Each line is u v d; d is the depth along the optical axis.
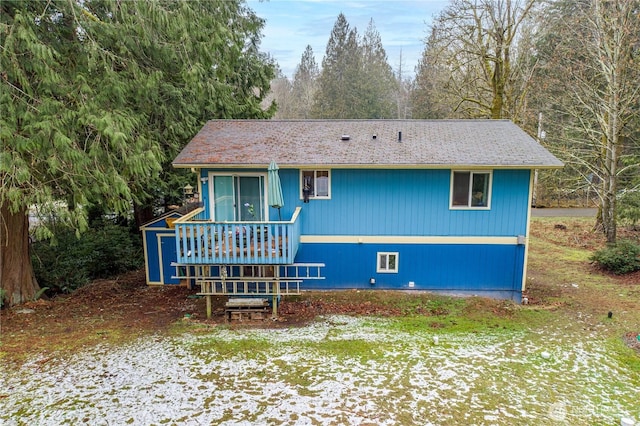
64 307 10.30
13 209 7.67
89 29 7.86
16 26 6.78
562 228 20.67
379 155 10.36
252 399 6.14
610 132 15.40
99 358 7.46
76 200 7.92
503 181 10.35
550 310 9.86
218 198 10.83
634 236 17.36
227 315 9.38
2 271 10.02
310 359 7.43
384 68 47.66
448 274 10.90
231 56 11.64
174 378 6.75
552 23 17.72
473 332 8.63
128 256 14.29
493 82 17.50
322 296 10.76
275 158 10.29
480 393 6.30
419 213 10.68
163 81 10.87
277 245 9.25
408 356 7.53
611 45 15.05
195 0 9.52
